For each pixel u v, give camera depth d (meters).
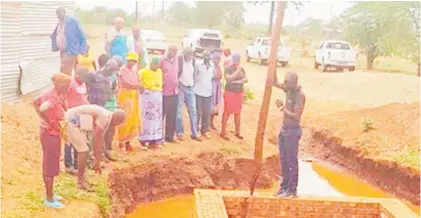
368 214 8.82
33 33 14.55
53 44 10.76
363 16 32.03
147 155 11.44
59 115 7.74
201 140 12.95
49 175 7.86
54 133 7.75
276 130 16.34
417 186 12.41
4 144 9.88
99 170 9.55
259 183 12.48
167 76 11.94
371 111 16.91
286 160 8.82
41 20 15.05
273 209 8.78
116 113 9.01
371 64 32.53
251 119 16.41
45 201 8.00
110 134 10.48
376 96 21.30
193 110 12.72
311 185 13.25
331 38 42.69
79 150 8.68
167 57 11.91
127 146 11.36
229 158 12.55
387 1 31.11
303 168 14.76
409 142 14.18
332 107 19.64
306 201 8.75
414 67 35.47
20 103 13.27
